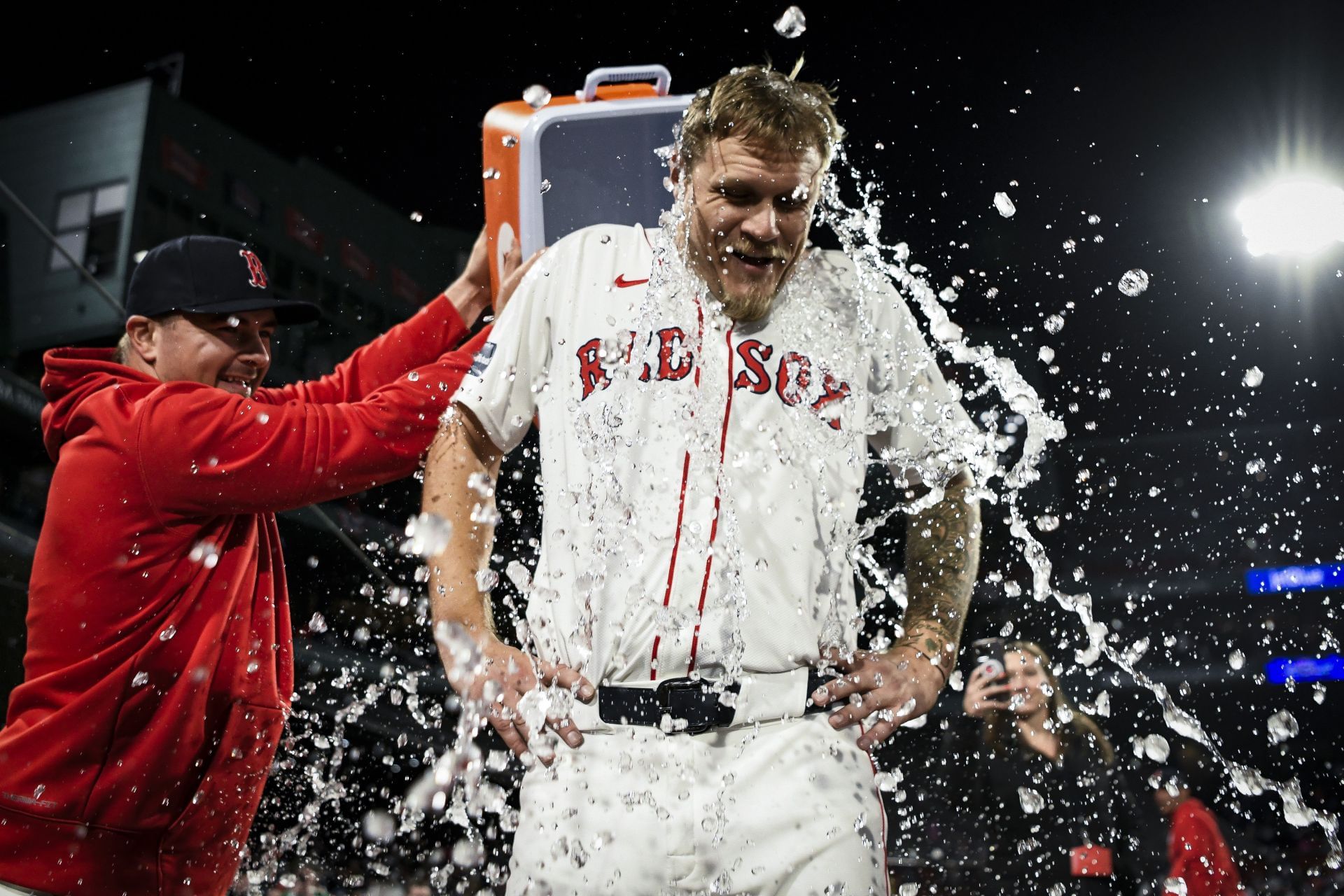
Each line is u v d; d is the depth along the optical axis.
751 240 1.42
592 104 1.95
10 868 1.57
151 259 1.89
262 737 1.75
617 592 1.37
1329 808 6.10
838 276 1.60
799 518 1.41
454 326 2.05
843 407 1.50
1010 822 2.86
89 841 1.60
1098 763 2.84
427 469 1.55
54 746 1.58
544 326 1.54
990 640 3.01
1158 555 6.60
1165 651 6.61
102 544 1.63
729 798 1.33
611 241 1.57
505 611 2.54
